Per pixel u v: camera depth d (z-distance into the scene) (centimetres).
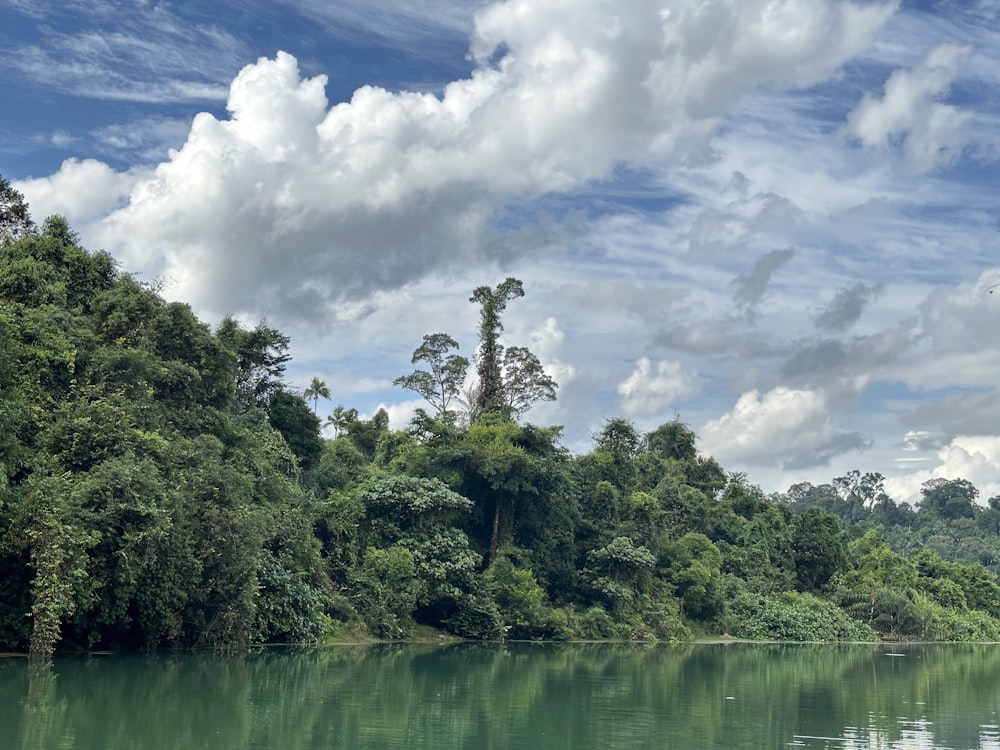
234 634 4000
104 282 4591
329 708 2386
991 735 2352
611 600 6800
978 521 19725
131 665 3173
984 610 11238
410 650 4766
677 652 5725
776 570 9075
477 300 7569
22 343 3669
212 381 4662
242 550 3881
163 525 3394
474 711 2467
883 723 2534
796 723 2480
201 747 1781
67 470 3441
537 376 7519
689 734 2205
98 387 3794
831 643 8062
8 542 3094
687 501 9056
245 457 4538
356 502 5572
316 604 4653
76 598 3206
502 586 5966
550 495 6469
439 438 6500
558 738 2084
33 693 2377
